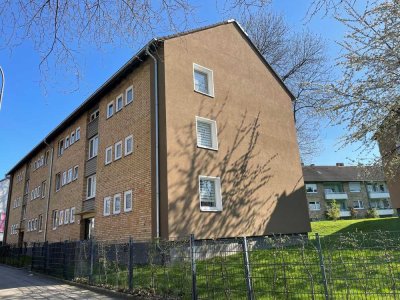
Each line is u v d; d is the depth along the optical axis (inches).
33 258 670.5
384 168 385.1
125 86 685.9
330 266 243.8
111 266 410.0
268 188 682.2
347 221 932.0
